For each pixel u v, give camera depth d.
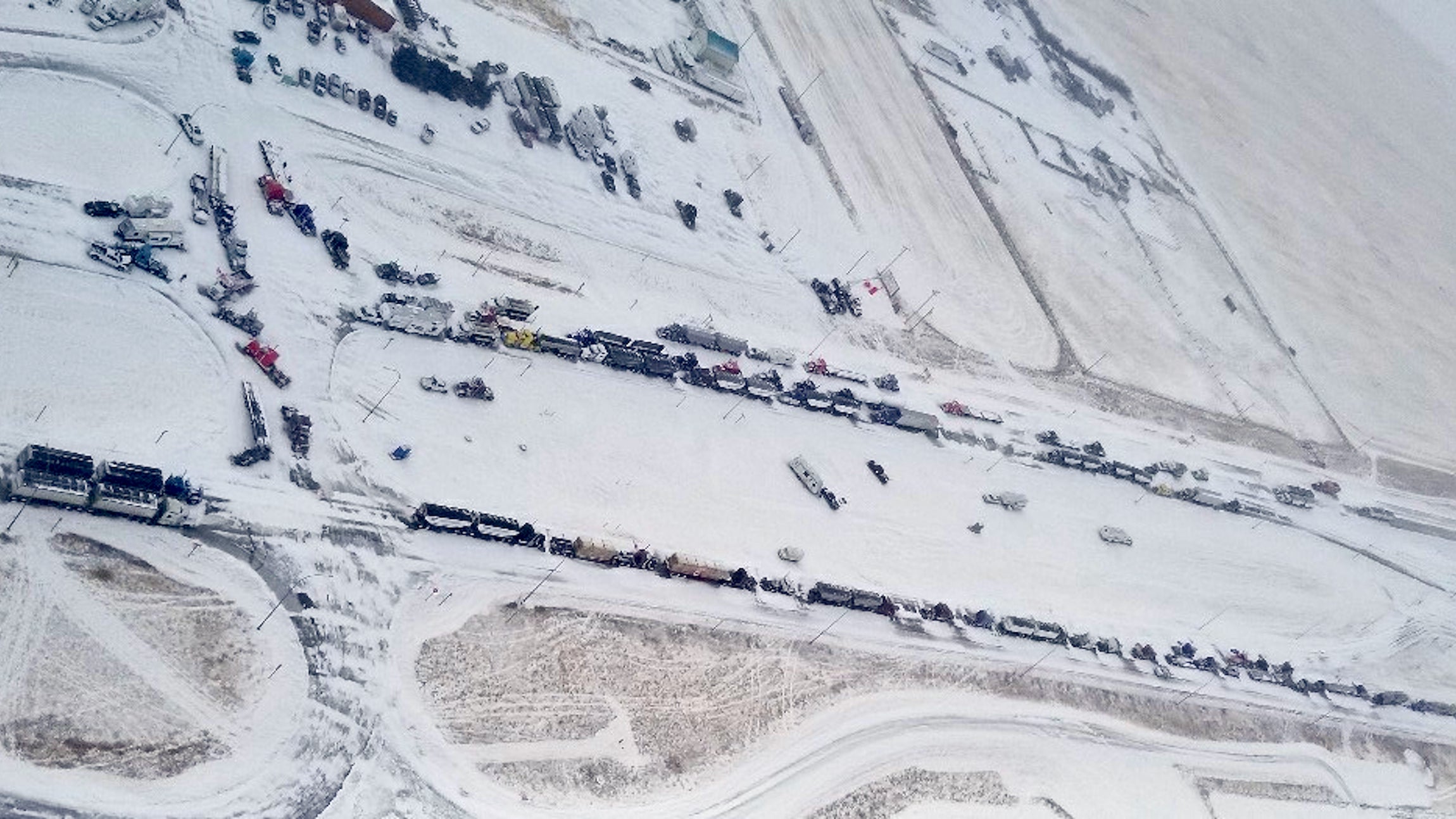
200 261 84.81
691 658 84.75
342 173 98.75
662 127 125.19
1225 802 97.94
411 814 68.00
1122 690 102.06
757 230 123.50
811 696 87.56
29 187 81.25
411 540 79.56
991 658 97.88
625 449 94.69
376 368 87.38
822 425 108.75
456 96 111.19
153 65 94.50
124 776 61.75
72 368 74.31
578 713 77.75
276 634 70.56
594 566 85.31
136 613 67.31
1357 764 108.94
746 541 94.31
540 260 104.81
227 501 73.81
